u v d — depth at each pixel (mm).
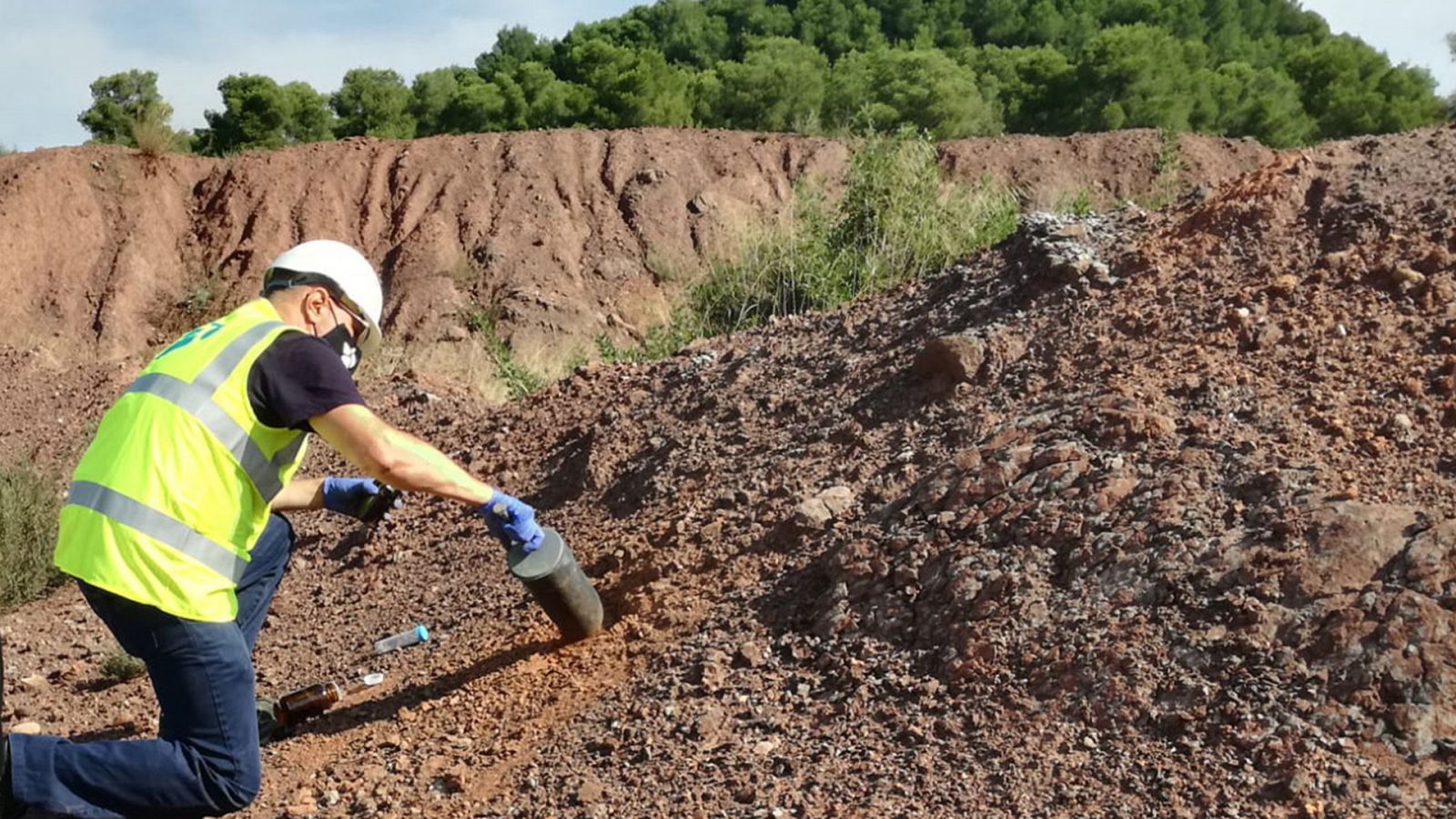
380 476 2975
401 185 28562
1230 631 3023
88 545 2738
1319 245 4426
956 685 3236
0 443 9375
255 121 33156
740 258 10250
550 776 3375
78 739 4305
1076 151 28656
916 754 3086
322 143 29422
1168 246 4750
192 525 2756
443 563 5062
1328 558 3061
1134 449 3676
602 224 27812
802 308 9406
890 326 5297
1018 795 2865
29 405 10125
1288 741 2752
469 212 27938
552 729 3600
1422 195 4441
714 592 3959
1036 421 3961
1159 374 4012
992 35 75062
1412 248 4184
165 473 2738
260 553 3488
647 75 35875
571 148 29250
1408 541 3031
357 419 2848
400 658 4336
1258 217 4652
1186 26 71688
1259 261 4445
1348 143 4973
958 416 4328
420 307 26156
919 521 3766
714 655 3627
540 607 4309
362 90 35562
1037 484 3654
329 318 3066
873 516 3932
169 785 2803
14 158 27594
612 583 4301
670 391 5711
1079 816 2771
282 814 3504
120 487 2734
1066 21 74000
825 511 4047
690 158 28969
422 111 37031
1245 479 3406
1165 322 4309
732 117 36594
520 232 27500
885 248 9383
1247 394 3793
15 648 5379
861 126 34219
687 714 3447
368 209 28188
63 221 26922
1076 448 3715
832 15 75312
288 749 3859
